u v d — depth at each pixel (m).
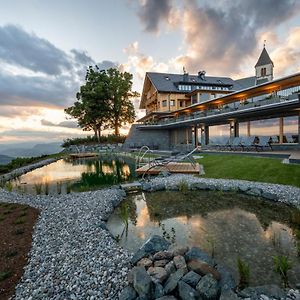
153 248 4.62
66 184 13.15
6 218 6.83
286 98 16.22
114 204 8.77
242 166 13.26
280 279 4.00
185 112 35.66
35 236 5.64
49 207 8.16
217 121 27.19
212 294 3.33
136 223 7.09
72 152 40.56
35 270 4.21
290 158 12.12
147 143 39.88
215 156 18.72
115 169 19.58
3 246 5.07
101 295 3.52
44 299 3.47
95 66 47.06
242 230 6.19
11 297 3.54
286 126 19.41
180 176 12.99
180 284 3.48
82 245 5.21
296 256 4.77
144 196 10.02
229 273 3.91
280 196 8.51
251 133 23.14
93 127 48.06
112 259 4.54
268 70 44.38
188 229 6.43
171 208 8.30
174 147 35.50
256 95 21.83
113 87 46.06
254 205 8.17
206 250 5.16
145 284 3.42
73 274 4.06
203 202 8.79
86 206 8.24
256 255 4.86
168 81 43.34
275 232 5.98
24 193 10.76
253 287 3.59
